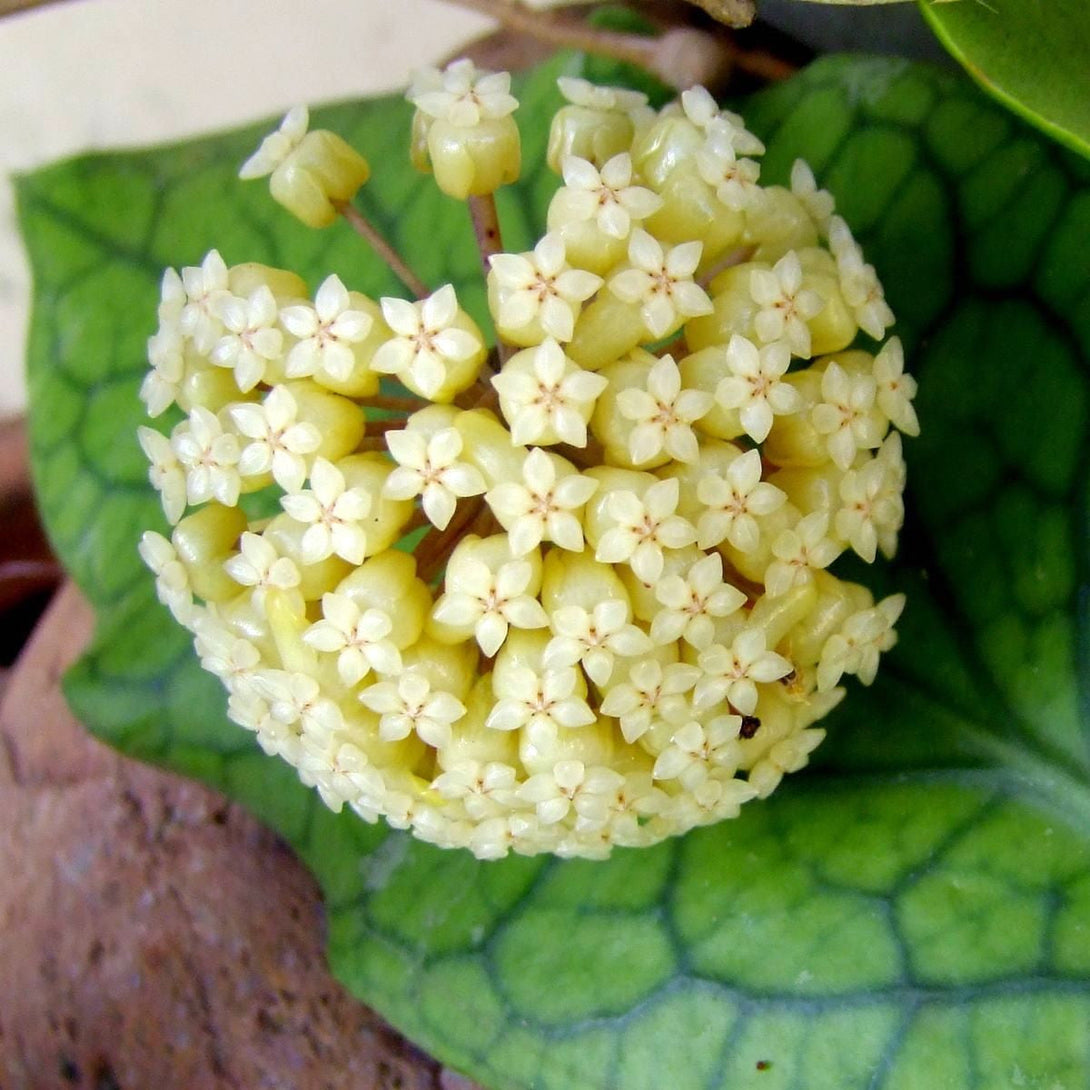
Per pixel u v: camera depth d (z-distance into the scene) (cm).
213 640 16
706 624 15
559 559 15
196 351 16
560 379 14
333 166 16
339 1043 20
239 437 15
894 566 18
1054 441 17
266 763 21
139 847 22
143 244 23
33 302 23
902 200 18
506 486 14
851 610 16
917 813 17
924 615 18
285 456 15
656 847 18
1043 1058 15
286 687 15
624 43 20
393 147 22
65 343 23
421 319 15
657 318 15
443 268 21
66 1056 21
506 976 18
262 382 16
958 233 18
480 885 19
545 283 14
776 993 16
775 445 15
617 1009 17
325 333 15
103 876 22
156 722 21
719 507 15
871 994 16
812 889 17
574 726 15
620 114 16
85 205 23
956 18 14
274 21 26
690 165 15
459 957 18
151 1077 21
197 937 21
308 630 15
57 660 25
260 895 21
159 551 16
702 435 15
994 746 17
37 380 23
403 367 15
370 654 15
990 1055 15
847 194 18
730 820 18
